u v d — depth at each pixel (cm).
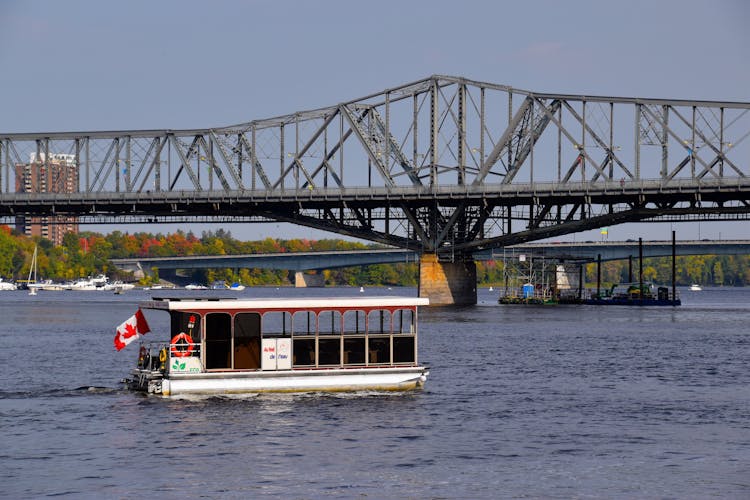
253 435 10256
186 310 11906
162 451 9644
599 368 16325
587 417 11462
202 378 11988
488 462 9331
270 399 11962
